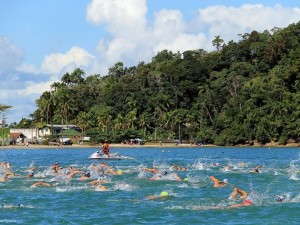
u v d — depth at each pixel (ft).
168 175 144.87
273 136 524.52
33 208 93.50
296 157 305.12
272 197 105.19
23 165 219.20
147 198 104.99
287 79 588.09
